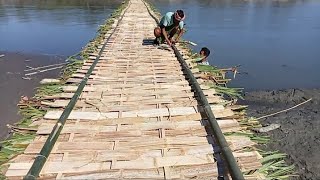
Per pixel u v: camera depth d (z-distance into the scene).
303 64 14.01
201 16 28.31
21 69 11.50
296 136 7.10
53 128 4.22
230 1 43.12
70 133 4.23
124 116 4.75
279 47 17.19
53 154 3.77
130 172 3.48
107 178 3.38
